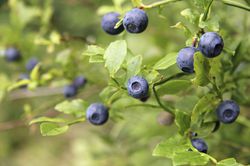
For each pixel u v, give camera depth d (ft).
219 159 1.11
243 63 1.00
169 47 1.24
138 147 1.34
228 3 0.84
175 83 0.86
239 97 0.95
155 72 0.83
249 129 1.15
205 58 0.81
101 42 1.21
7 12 1.72
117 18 0.89
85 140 1.54
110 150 1.40
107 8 1.07
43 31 1.28
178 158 0.76
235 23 1.14
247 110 1.19
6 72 1.59
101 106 0.92
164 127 1.18
